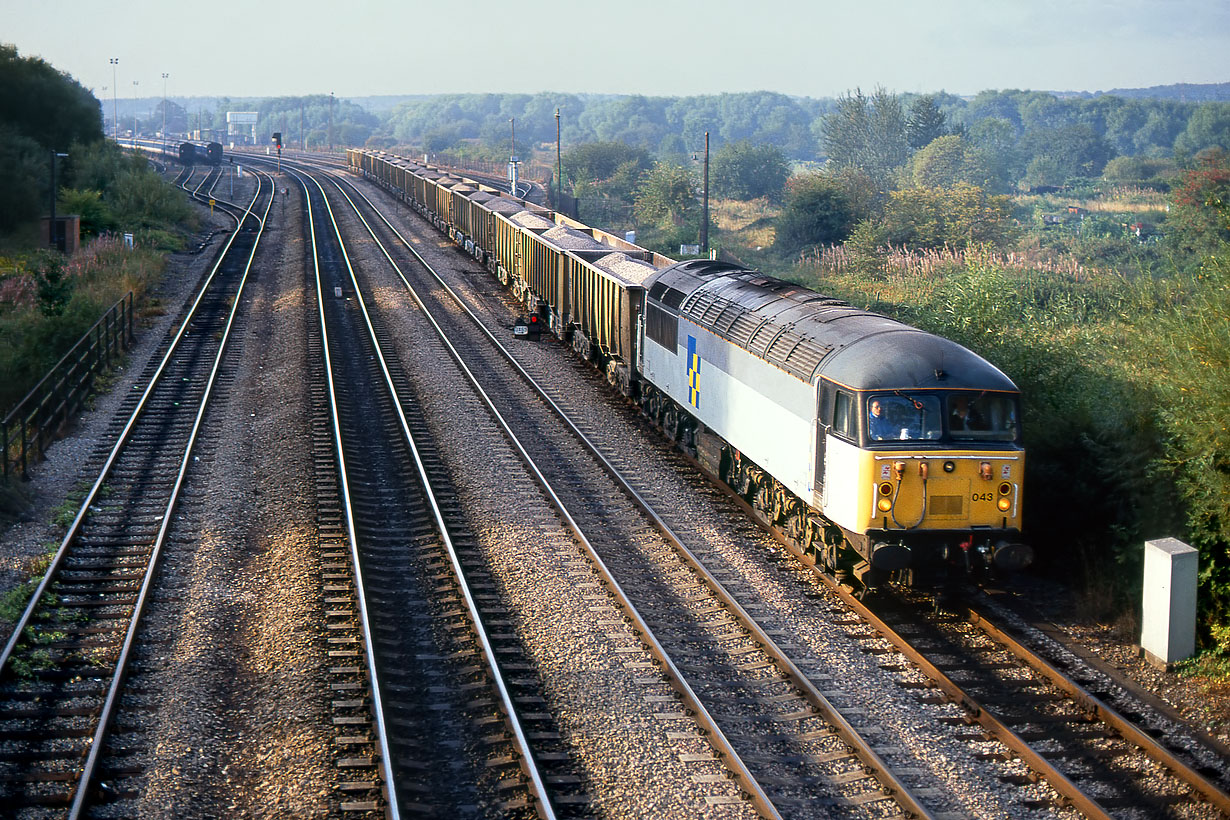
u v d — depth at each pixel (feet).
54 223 174.50
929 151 393.50
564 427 91.76
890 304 119.14
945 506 52.44
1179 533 51.34
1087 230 277.23
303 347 118.73
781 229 255.29
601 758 40.63
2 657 46.34
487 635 50.78
